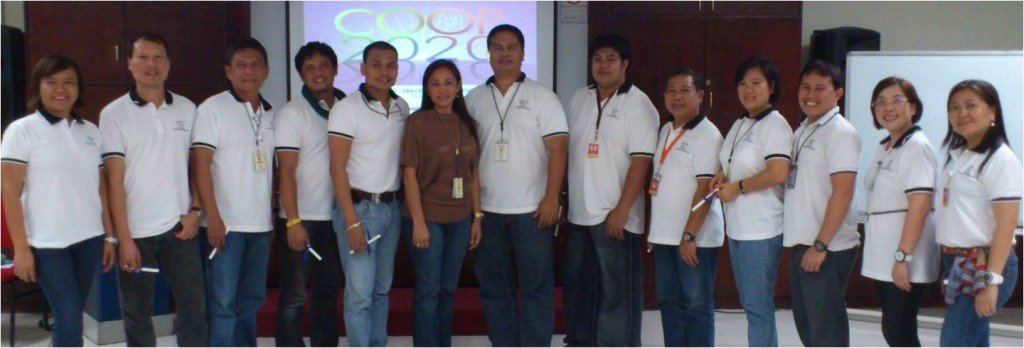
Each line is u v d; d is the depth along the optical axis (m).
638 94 3.47
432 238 3.33
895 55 4.54
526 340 3.53
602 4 4.59
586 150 3.48
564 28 4.80
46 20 4.40
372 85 3.26
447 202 3.31
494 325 3.54
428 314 3.40
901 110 2.93
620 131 3.41
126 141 3.06
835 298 3.06
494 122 3.40
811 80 3.07
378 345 3.42
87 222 2.95
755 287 3.14
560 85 4.82
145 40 3.06
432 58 4.71
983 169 2.71
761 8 4.61
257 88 3.29
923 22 5.12
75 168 2.90
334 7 4.66
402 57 4.70
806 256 3.01
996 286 2.66
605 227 3.47
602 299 3.55
